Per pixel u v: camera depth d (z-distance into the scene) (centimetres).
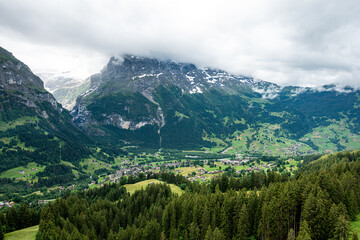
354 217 9575
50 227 11194
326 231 8294
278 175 15538
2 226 12131
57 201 13962
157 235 11238
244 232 9488
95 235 11738
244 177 17512
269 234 9406
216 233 9200
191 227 10419
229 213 10581
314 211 8619
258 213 10256
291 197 9681
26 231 11912
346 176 10981
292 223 9512
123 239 11331
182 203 12394
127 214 14275
